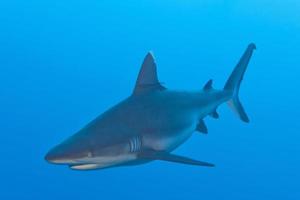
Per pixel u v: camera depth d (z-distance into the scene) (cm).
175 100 639
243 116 846
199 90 731
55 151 476
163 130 582
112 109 555
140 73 598
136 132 541
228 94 802
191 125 654
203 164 520
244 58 851
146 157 545
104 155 498
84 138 496
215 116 771
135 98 584
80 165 499
